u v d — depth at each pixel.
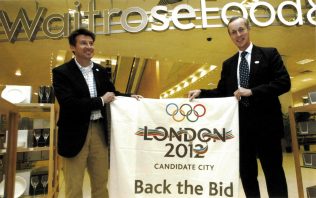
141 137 1.94
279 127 2.14
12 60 6.64
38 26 4.45
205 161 1.91
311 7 4.62
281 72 2.09
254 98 2.13
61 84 1.93
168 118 1.98
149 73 7.86
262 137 2.12
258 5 4.55
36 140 3.38
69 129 1.92
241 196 3.05
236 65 2.32
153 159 1.92
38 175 3.46
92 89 2.06
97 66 2.18
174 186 1.89
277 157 2.11
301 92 14.50
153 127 1.96
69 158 1.93
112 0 4.73
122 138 1.92
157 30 4.51
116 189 1.87
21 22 4.43
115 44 5.86
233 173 1.87
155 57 7.04
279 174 2.11
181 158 1.93
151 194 1.87
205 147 1.93
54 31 4.55
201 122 1.97
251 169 2.20
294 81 12.76
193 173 1.90
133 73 8.91
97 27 4.59
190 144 1.95
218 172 1.89
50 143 3.18
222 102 1.99
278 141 2.12
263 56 2.20
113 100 1.97
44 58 6.52
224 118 1.96
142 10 4.53
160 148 1.94
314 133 2.81
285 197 2.09
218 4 4.94
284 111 11.34
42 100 3.34
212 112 1.98
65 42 5.30
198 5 4.93
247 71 2.22
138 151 1.92
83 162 1.94
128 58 7.53
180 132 1.96
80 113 1.92
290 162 6.51
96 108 1.87
